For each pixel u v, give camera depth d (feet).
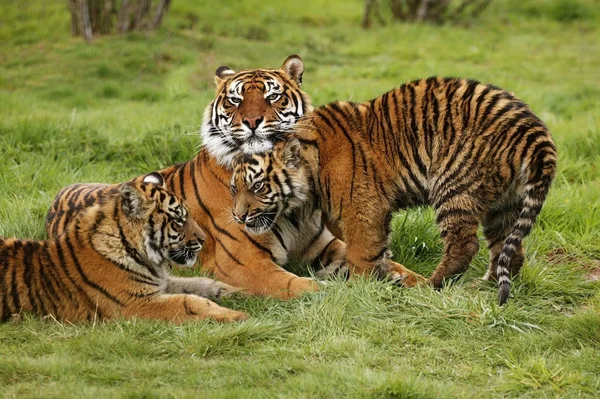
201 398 24.75
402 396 25.31
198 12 112.98
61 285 31.78
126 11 96.27
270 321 31.07
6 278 31.55
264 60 90.84
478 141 33.96
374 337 30.25
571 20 120.67
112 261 31.99
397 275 35.73
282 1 124.98
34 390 25.27
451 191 34.47
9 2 111.45
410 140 35.14
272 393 25.41
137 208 32.12
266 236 36.01
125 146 53.31
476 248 34.78
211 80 82.12
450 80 35.42
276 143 36.55
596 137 55.83
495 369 28.37
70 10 95.30
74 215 36.40
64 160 50.78
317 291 33.71
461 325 31.17
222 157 36.86
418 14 115.44
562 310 33.83
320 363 28.12
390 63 92.02
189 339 29.45
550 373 27.17
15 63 84.79
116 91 76.18
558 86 83.61
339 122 35.68
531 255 38.24
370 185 35.06
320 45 100.12
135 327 30.76
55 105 69.31
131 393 24.99
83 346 28.91
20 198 44.14
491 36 109.50
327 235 38.27
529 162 33.14
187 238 33.35
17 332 30.45
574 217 42.42
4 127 54.85
